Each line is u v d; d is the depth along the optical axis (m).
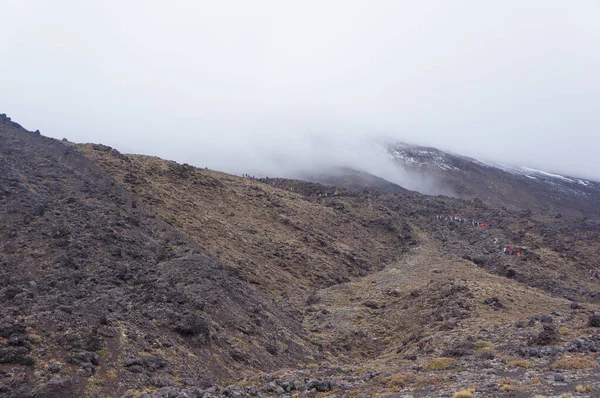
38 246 35.12
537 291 56.94
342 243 82.25
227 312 33.81
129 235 42.47
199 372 23.59
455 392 18.20
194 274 38.41
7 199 41.97
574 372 20.70
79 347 20.66
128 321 25.06
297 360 32.91
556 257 89.56
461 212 133.75
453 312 41.62
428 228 107.50
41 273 31.64
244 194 88.69
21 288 27.94
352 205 110.31
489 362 24.59
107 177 60.53
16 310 23.22
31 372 18.16
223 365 25.92
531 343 28.38
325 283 62.75
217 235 63.00
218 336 28.95
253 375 25.67
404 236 95.38
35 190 46.25
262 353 30.64
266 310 40.50
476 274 63.78
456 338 33.47
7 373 17.67
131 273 35.03
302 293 56.94
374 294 56.94
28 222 38.50
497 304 43.47
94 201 47.91
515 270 73.75
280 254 66.00
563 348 25.89
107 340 22.25
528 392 17.70
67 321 22.33
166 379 21.14
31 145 61.94
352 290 59.81
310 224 85.50
